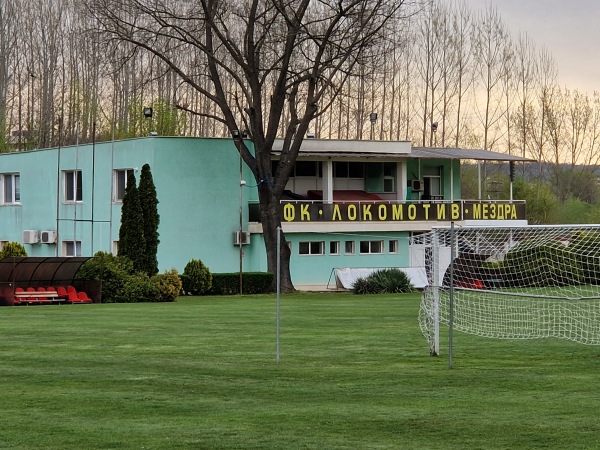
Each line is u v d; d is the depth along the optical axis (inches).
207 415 622.8
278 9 1962.4
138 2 2149.4
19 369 820.0
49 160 2359.7
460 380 763.4
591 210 3644.2
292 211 2204.7
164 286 1734.7
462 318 1277.1
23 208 2450.8
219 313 1384.1
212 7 2033.7
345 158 2287.2
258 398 683.4
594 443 543.5
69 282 1713.8
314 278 2263.8
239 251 2182.6
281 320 1258.6
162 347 967.0
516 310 1368.1
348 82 3321.9
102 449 533.3
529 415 619.8
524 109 3853.3
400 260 2363.4
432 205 2367.1
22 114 3799.2
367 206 2295.8
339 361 869.8
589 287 1485.0
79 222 2281.0
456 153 2460.6
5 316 1332.4
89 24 3521.2
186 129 3489.2
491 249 1230.9
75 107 3590.1
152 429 581.0
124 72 3481.8
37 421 605.9
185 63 3435.0
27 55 3700.8
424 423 595.8
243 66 2023.9
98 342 1008.2
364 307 1517.0
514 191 3585.1
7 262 1636.3
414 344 995.3
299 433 569.6
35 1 3686.0
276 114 2026.3
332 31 2021.4
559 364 859.4
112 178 2182.6
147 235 1803.6
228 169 2171.5
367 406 652.1
